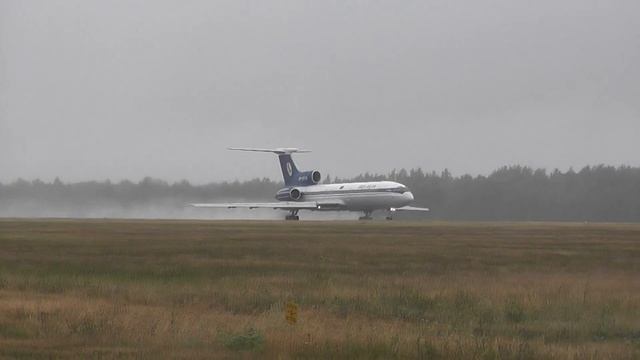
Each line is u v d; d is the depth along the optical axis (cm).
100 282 12294
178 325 8125
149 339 7412
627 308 10069
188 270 14450
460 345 7300
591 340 8044
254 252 18900
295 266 15388
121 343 7238
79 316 8606
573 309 9988
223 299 10362
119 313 8919
